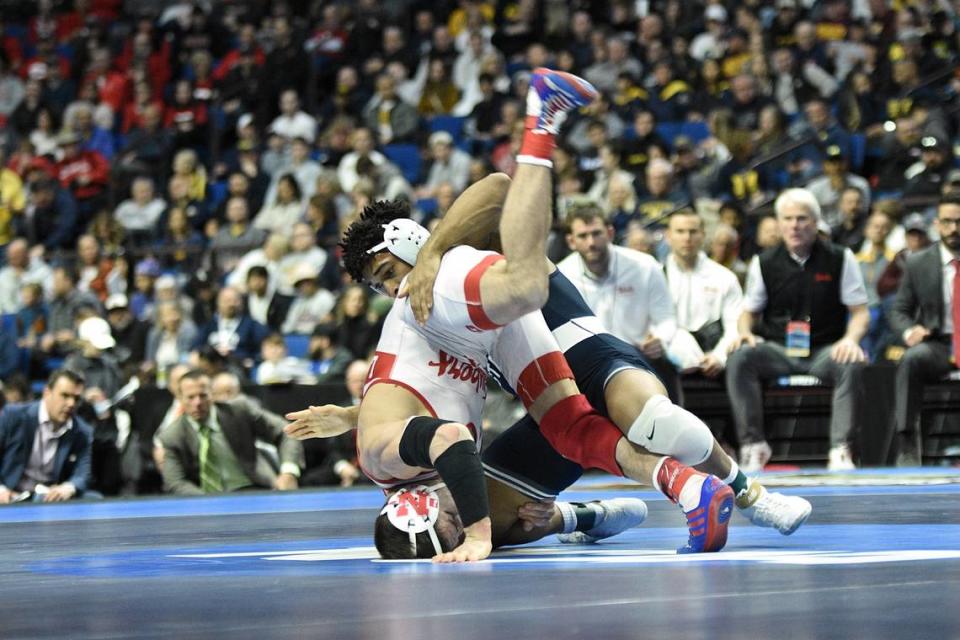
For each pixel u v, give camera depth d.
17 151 19.34
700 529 3.74
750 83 15.73
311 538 4.87
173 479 9.27
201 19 20.92
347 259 4.20
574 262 8.66
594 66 17.28
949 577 2.85
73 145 18.70
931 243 11.53
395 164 17.25
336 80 19.38
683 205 12.99
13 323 14.64
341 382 10.11
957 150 14.65
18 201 17.95
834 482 7.61
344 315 11.30
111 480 10.22
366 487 9.11
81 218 18.06
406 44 19.14
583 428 4.01
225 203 16.36
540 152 3.70
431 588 2.91
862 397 9.36
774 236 11.38
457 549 3.74
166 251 15.48
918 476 8.09
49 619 2.57
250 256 14.54
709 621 2.25
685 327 9.89
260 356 12.62
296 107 18.25
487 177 3.95
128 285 15.28
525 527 4.27
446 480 3.76
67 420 9.22
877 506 5.64
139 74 20.16
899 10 17.28
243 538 4.93
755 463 9.32
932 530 4.38
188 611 2.62
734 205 12.34
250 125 18.12
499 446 4.28
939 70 15.84
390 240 4.13
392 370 3.99
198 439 9.30
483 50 18.36
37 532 5.61
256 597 2.83
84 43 20.98
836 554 3.53
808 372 9.40
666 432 3.90
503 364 4.11
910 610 2.34
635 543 4.36
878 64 16.14
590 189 14.26
